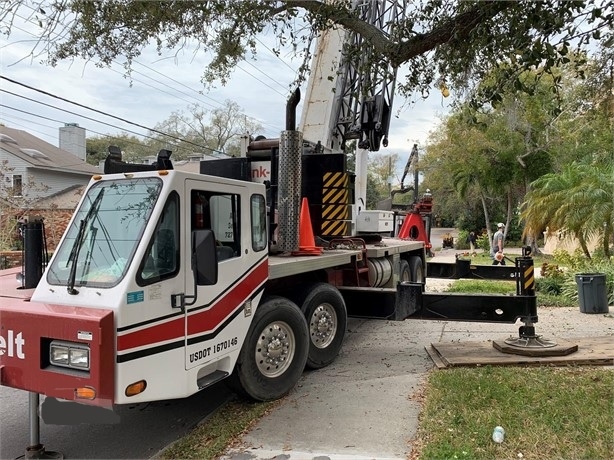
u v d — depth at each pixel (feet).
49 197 86.89
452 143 100.12
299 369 18.21
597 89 18.99
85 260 13.17
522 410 15.29
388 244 33.17
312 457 13.28
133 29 18.60
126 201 13.80
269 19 18.53
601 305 30.96
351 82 30.94
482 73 17.10
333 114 30.83
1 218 49.42
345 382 18.99
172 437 15.65
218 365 15.33
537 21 13.04
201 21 18.31
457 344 23.17
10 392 20.35
